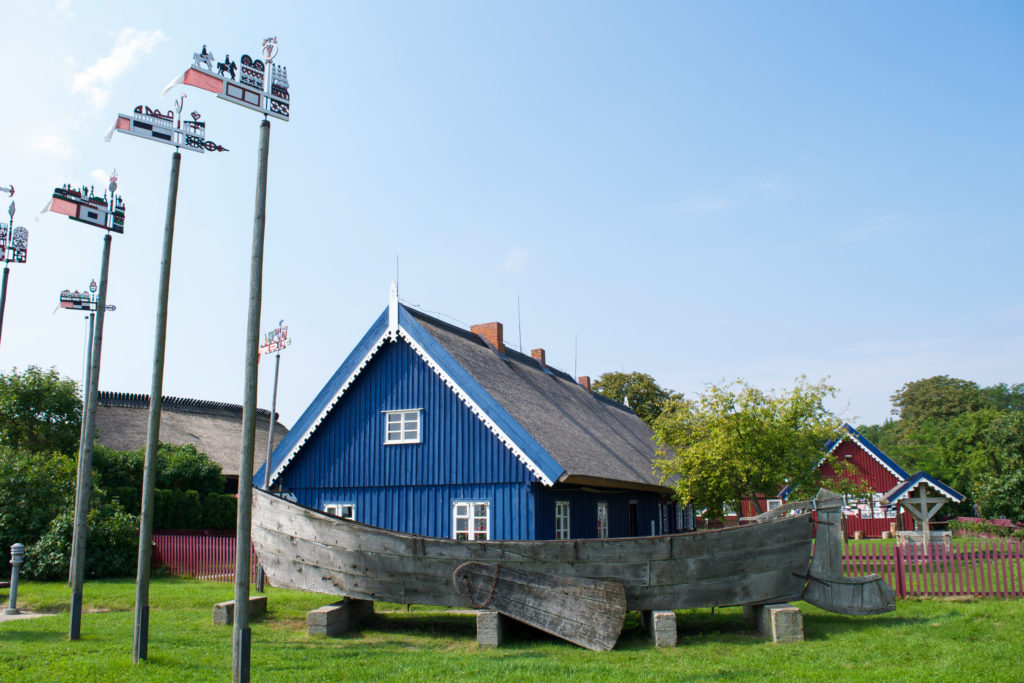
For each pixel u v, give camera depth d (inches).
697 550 556.7
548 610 537.3
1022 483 1397.6
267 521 636.7
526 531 796.6
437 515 854.5
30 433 1193.4
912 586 670.5
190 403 1831.9
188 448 1414.9
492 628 534.6
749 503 1761.8
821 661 447.8
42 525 928.9
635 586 550.3
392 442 901.2
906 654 454.6
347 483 922.1
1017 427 1478.8
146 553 469.4
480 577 550.9
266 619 641.6
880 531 1718.8
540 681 411.8
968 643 475.2
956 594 657.0
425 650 516.7
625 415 1611.7
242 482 407.8
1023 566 641.6
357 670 443.2
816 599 559.5
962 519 1628.9
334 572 596.7
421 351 891.4
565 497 880.3
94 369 565.3
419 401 896.3
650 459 1257.4
